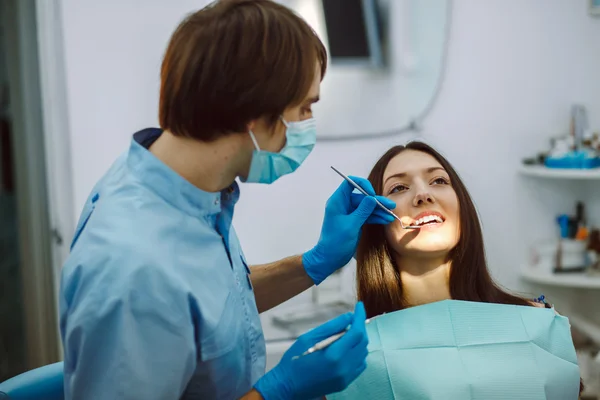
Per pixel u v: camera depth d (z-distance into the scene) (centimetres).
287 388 100
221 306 104
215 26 95
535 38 244
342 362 100
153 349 92
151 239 97
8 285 261
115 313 90
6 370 260
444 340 128
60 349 231
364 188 137
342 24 230
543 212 253
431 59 238
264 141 101
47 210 222
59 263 226
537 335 127
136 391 91
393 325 132
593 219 255
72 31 214
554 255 244
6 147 250
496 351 126
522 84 246
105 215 98
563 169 233
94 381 92
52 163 220
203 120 96
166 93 97
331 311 224
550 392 123
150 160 102
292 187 238
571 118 247
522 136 249
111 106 220
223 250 110
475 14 240
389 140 241
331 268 139
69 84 216
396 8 232
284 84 96
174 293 94
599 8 243
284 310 226
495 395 122
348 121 236
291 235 240
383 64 235
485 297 145
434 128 244
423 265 145
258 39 94
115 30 217
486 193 250
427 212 140
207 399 108
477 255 144
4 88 229
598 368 220
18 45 212
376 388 126
